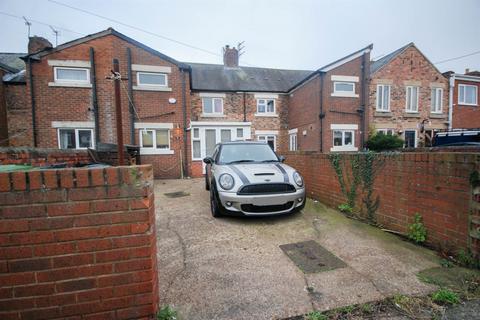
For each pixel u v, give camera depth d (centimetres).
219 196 428
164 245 342
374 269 268
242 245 339
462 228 271
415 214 334
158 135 1044
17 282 156
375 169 404
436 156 301
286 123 1553
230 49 1748
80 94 947
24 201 154
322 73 1226
